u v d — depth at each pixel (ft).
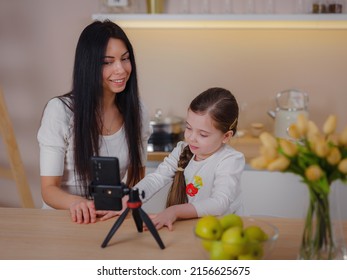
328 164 3.32
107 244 4.16
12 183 9.91
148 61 9.22
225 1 8.48
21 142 9.72
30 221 4.68
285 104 8.96
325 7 8.07
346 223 4.54
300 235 4.33
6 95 9.56
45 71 9.39
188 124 5.49
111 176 4.05
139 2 8.64
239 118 9.23
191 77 9.21
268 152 3.37
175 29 9.05
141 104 6.44
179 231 4.45
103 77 5.73
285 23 8.30
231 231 3.47
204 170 5.60
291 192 7.90
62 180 6.30
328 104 9.09
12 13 9.21
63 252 4.01
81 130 5.84
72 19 9.12
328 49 8.91
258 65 9.07
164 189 7.57
